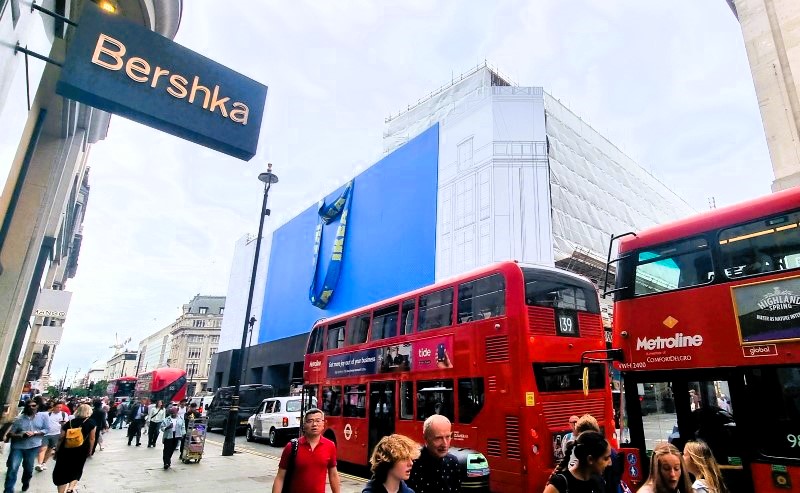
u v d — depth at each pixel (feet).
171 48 18.15
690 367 20.18
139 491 32.89
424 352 35.63
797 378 17.28
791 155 38.99
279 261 153.17
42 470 41.09
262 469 42.93
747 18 44.14
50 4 22.09
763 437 17.63
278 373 140.36
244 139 18.85
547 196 81.76
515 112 87.56
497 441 28.35
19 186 27.25
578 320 32.07
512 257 78.64
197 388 335.88
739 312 19.30
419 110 120.67
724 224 20.80
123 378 174.50
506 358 28.96
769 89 41.32
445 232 90.07
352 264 114.01
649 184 131.03
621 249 24.48
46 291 50.80
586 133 106.73
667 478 12.60
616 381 36.09
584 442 12.13
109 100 16.22
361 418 41.88
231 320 176.76
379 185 111.86
